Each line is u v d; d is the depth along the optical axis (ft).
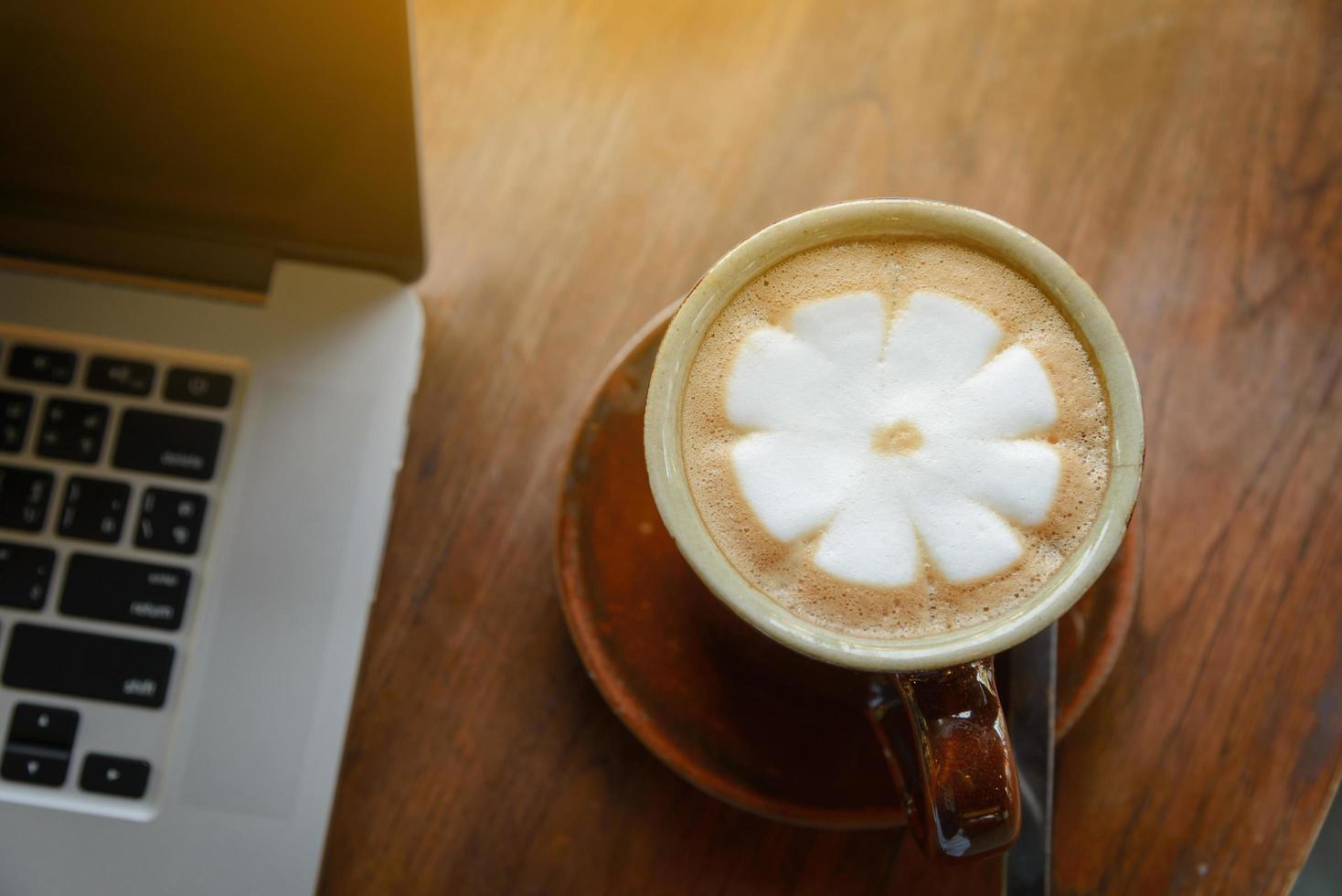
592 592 1.37
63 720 1.34
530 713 1.42
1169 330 1.47
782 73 1.51
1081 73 1.51
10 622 1.34
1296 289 1.47
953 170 1.50
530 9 1.52
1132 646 1.43
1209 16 1.51
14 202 1.36
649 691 1.36
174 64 1.23
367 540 1.38
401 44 1.20
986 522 1.19
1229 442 1.45
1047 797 1.32
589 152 1.50
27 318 1.38
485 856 1.41
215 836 1.35
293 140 1.30
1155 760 1.41
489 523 1.45
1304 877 1.79
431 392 1.47
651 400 1.19
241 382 1.39
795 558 1.19
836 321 1.21
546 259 1.49
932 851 1.16
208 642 1.36
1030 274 1.21
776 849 1.41
